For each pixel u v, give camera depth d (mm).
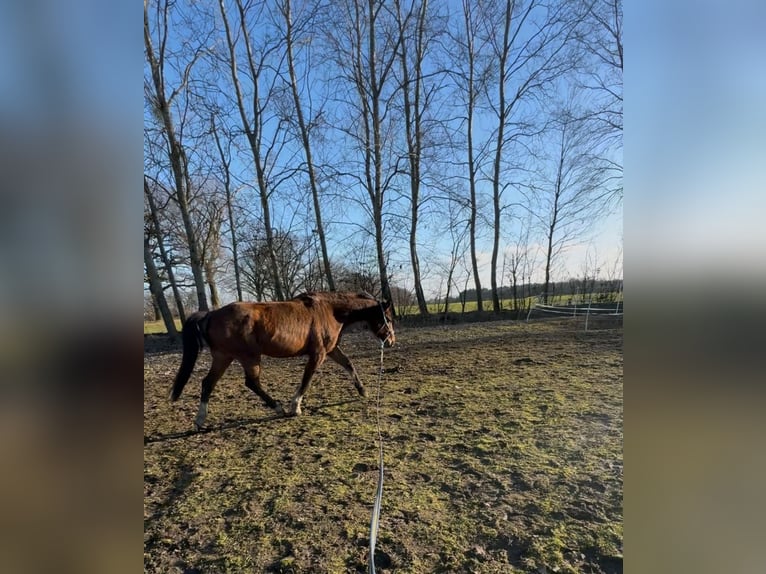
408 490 2768
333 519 2471
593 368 5996
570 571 1958
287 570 2057
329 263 13844
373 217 14109
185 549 2252
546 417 3996
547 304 15789
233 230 13117
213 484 2975
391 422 4094
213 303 12195
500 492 2689
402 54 14477
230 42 11930
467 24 14773
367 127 13969
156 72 9523
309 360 4574
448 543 2205
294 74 12969
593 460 3062
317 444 3623
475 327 11711
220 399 5305
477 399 4691
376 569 2033
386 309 5164
